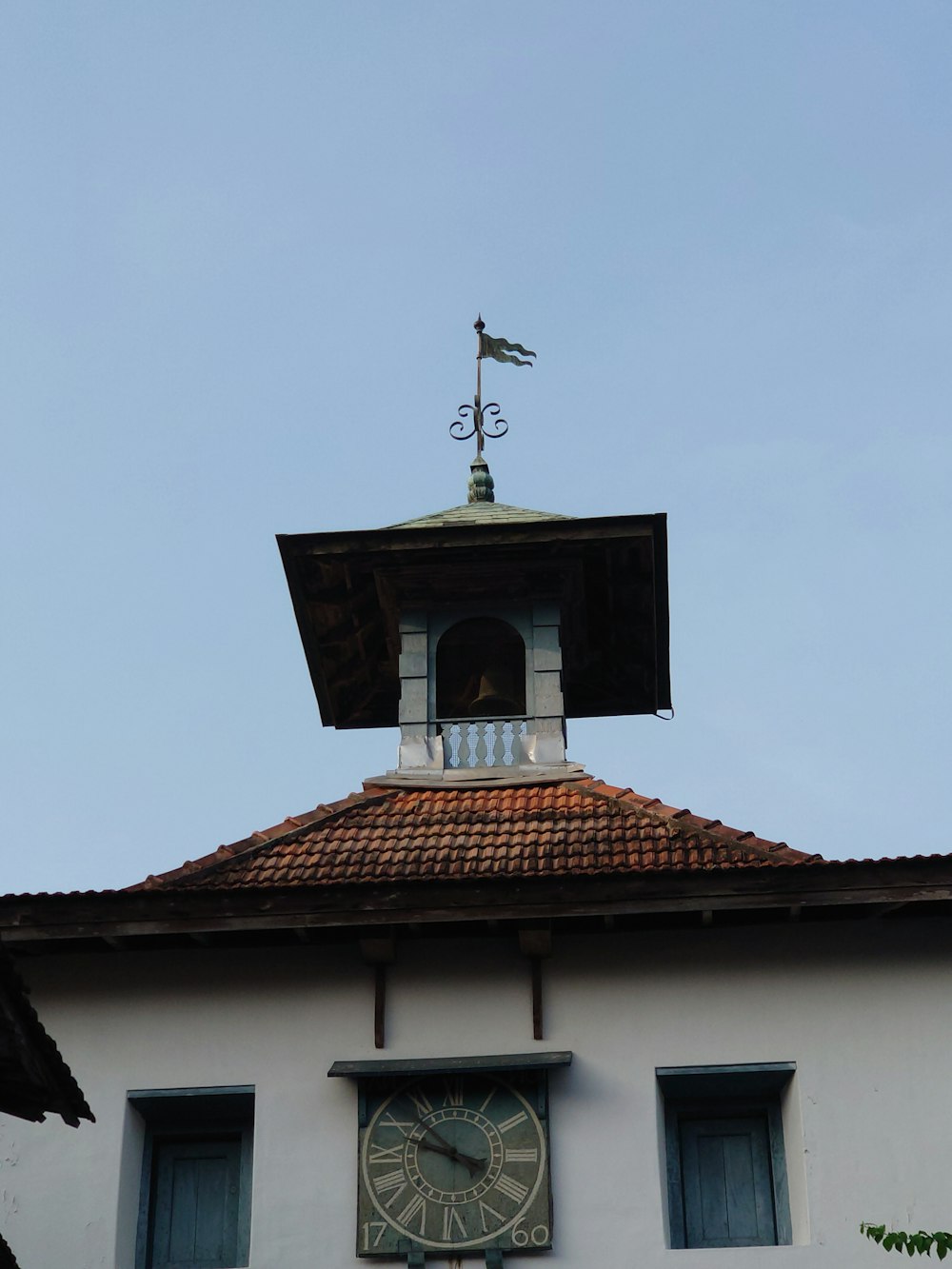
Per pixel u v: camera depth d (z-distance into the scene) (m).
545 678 44.75
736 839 38.72
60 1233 35.84
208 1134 37.69
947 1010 36.78
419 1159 35.84
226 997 37.84
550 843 39.09
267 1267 35.22
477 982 37.56
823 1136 35.72
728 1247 35.44
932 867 36.22
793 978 37.22
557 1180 35.62
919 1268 34.44
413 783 43.00
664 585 46.53
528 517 46.75
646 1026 36.97
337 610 47.38
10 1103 29.31
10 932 37.12
